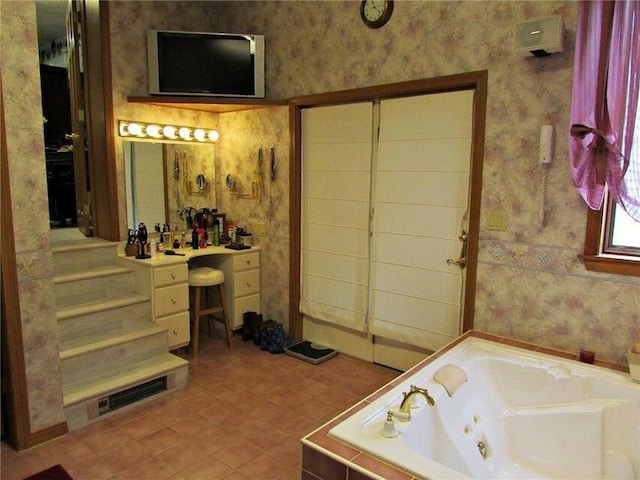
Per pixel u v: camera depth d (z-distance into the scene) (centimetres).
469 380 243
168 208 401
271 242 409
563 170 250
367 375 347
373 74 324
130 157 372
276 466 241
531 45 237
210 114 427
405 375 228
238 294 405
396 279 334
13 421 249
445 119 297
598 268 243
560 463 229
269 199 405
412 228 321
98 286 339
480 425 239
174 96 368
